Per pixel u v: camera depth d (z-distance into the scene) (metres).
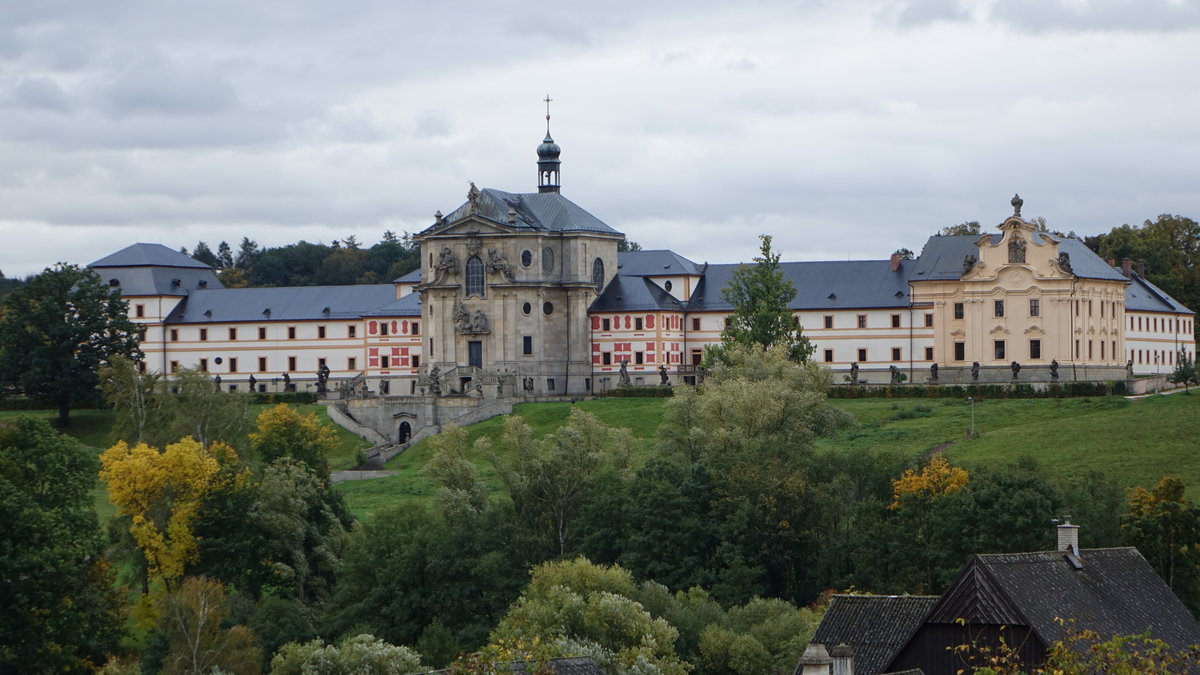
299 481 180.88
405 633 154.00
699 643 133.00
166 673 136.50
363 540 163.62
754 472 172.00
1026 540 143.38
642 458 197.88
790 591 163.50
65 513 156.12
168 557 167.88
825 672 85.62
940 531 148.12
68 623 143.75
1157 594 102.06
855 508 164.75
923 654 94.75
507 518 172.12
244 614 156.88
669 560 166.00
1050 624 92.50
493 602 156.12
